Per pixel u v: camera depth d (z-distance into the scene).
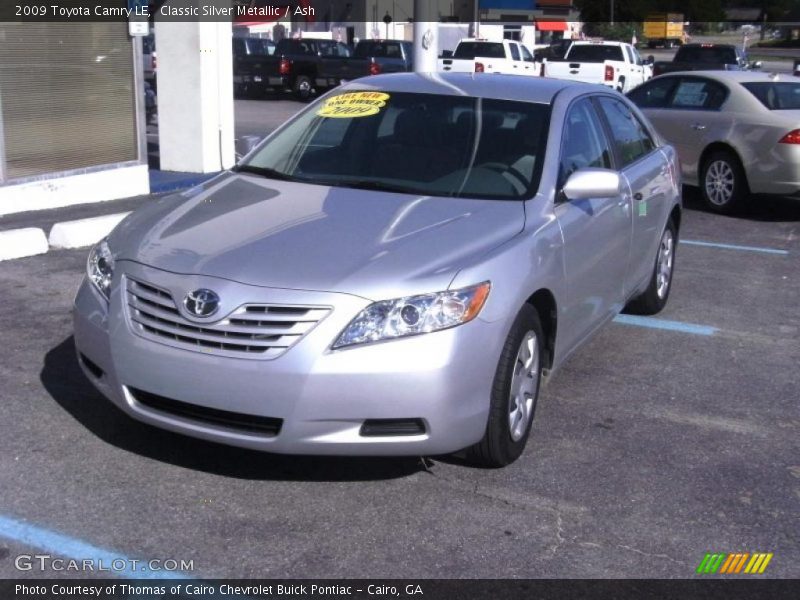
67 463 4.57
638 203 6.29
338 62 29.23
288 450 4.09
